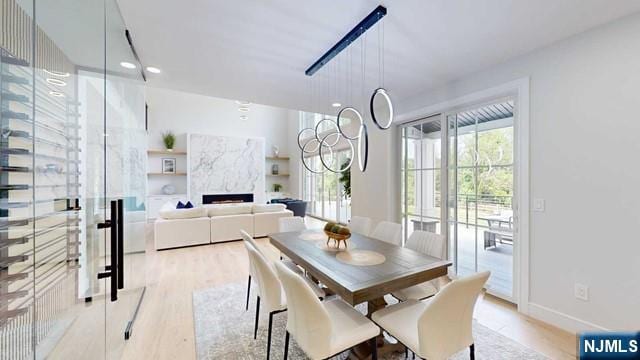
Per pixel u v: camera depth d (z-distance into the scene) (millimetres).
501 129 2738
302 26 2043
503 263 2738
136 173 2697
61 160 1427
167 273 3490
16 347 1156
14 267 1134
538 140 2334
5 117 1041
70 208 1521
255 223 5352
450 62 2650
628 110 1847
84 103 1607
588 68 2035
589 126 2029
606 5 1750
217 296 2803
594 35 2004
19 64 1110
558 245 2209
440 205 3406
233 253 4379
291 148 10219
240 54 2502
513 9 1812
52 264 1380
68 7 1427
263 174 9656
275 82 3232
